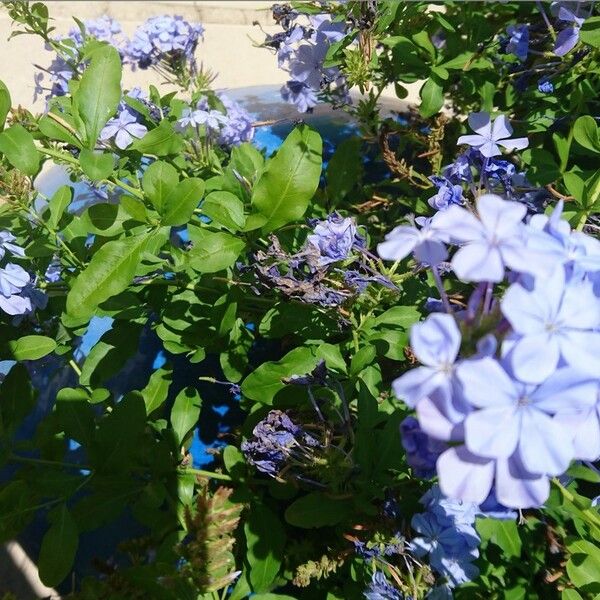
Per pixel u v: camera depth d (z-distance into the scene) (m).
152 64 0.41
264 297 0.32
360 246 0.29
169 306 0.32
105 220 0.30
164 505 0.32
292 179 0.27
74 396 0.27
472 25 0.37
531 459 0.14
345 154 0.37
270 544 0.27
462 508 0.24
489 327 0.15
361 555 0.26
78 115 0.28
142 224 0.30
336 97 0.44
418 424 0.16
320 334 0.30
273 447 0.25
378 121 0.40
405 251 0.15
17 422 0.28
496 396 0.14
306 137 0.27
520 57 0.35
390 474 0.27
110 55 0.27
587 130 0.30
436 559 0.25
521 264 0.14
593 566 0.24
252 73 0.67
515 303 0.14
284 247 0.31
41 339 0.29
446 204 0.29
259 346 0.36
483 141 0.29
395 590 0.25
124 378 0.36
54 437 0.28
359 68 0.34
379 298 0.30
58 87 0.40
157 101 0.37
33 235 0.32
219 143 0.40
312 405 0.27
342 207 0.39
